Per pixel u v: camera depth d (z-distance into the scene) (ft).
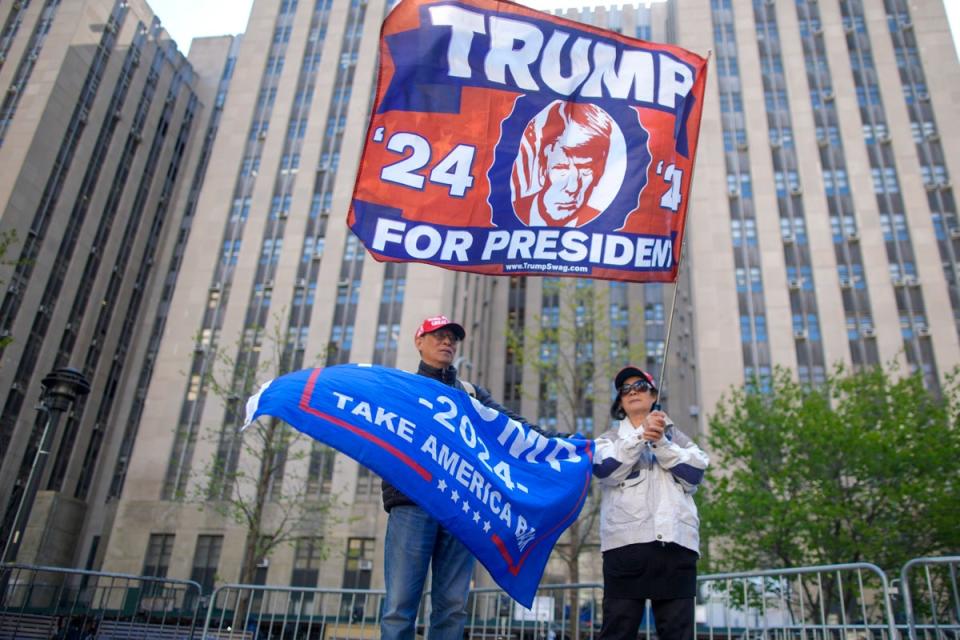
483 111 18.52
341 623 31.83
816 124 169.37
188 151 207.92
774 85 174.70
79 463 158.71
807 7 183.11
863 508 69.41
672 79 19.61
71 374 45.42
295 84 182.09
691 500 15.06
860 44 177.06
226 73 221.05
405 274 154.81
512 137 18.43
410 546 13.97
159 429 142.51
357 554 127.13
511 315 193.88
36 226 153.38
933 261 151.53
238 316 154.10
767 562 72.08
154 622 35.27
